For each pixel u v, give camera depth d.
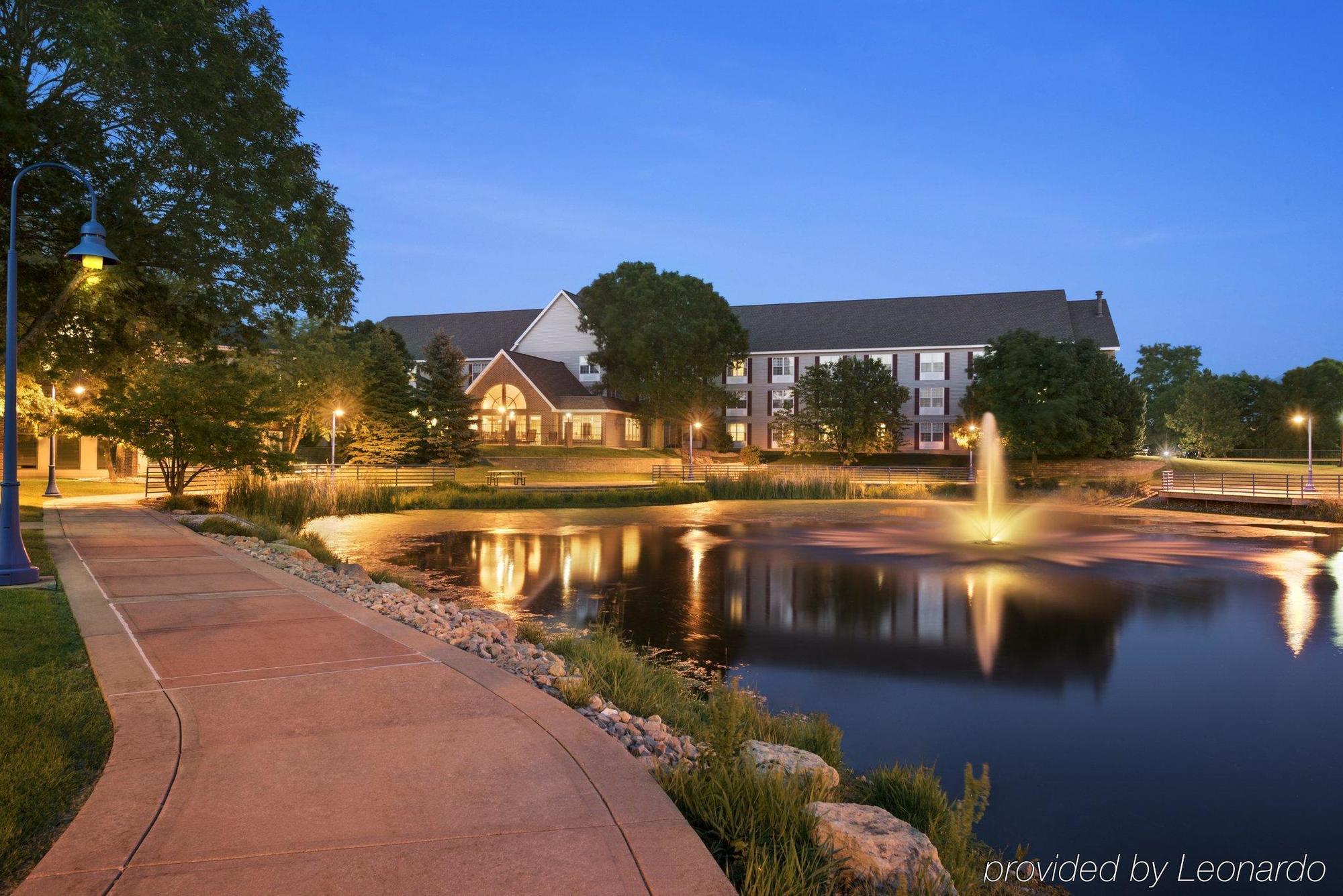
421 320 81.44
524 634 10.66
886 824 4.51
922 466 62.38
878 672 11.61
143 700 5.97
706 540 26.72
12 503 11.14
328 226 20.97
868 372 62.75
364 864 3.61
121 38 15.70
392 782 4.54
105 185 16.94
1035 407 52.62
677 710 8.24
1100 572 20.55
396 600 11.66
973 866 5.90
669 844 3.86
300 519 28.69
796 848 4.23
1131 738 9.05
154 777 4.56
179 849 3.72
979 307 67.69
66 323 19.77
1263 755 8.55
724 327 67.00
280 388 41.72
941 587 18.31
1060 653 12.67
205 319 21.12
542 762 4.88
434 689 6.38
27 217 17.05
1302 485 43.00
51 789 4.41
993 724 9.48
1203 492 42.59
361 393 49.59
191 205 17.91
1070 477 53.72
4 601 9.43
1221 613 15.54
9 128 13.98
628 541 26.47
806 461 66.00
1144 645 13.17
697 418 65.75
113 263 11.14
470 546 24.91
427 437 54.16
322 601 10.20
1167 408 91.88
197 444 25.17
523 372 63.41
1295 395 73.50
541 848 3.80
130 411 24.64
